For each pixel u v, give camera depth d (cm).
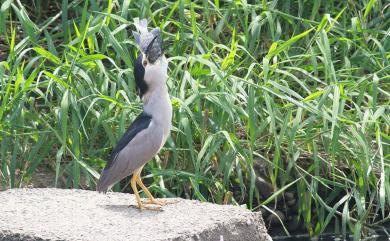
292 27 1430
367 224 1252
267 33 1403
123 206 998
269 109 1177
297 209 1276
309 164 1273
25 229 911
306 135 1215
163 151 1233
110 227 919
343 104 1218
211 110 1237
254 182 1177
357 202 1192
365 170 1198
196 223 933
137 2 1354
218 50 1362
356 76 1342
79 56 1276
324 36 1266
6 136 1195
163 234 897
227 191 1207
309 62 1383
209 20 1320
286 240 1255
